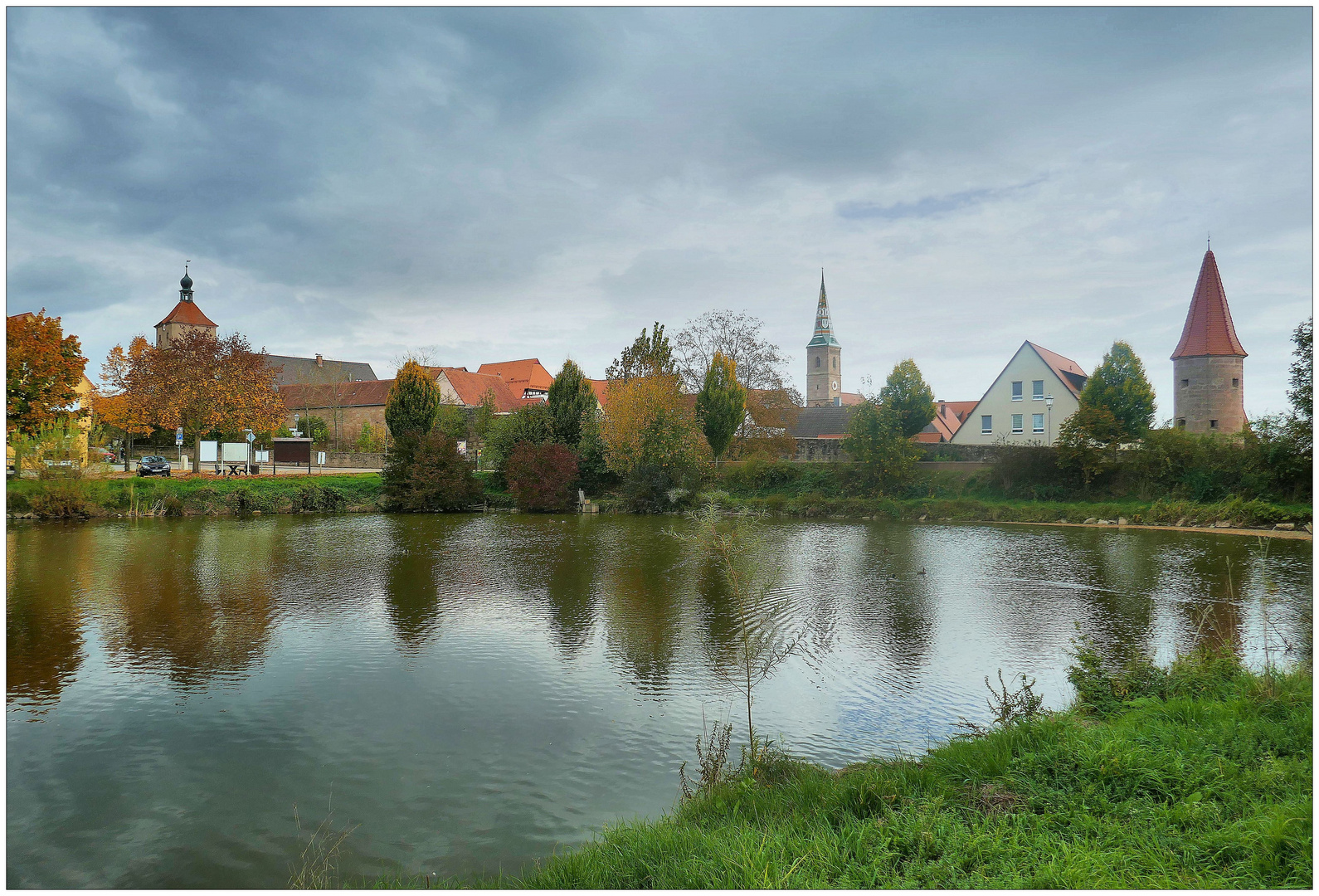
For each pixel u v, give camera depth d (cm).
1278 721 646
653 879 478
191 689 1016
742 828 546
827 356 12600
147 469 3747
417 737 859
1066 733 654
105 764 789
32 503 3016
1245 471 3028
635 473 3897
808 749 810
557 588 1717
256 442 4966
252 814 686
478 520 3353
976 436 5525
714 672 1089
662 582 1795
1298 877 402
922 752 788
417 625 1368
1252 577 1827
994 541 2609
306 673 1087
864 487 3856
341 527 2988
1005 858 456
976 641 1251
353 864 598
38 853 620
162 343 9156
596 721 905
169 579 1800
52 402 3609
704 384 4691
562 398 4500
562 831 651
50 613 1442
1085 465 3397
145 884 570
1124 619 1398
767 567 1995
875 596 1639
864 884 439
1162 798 528
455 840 637
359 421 8275
